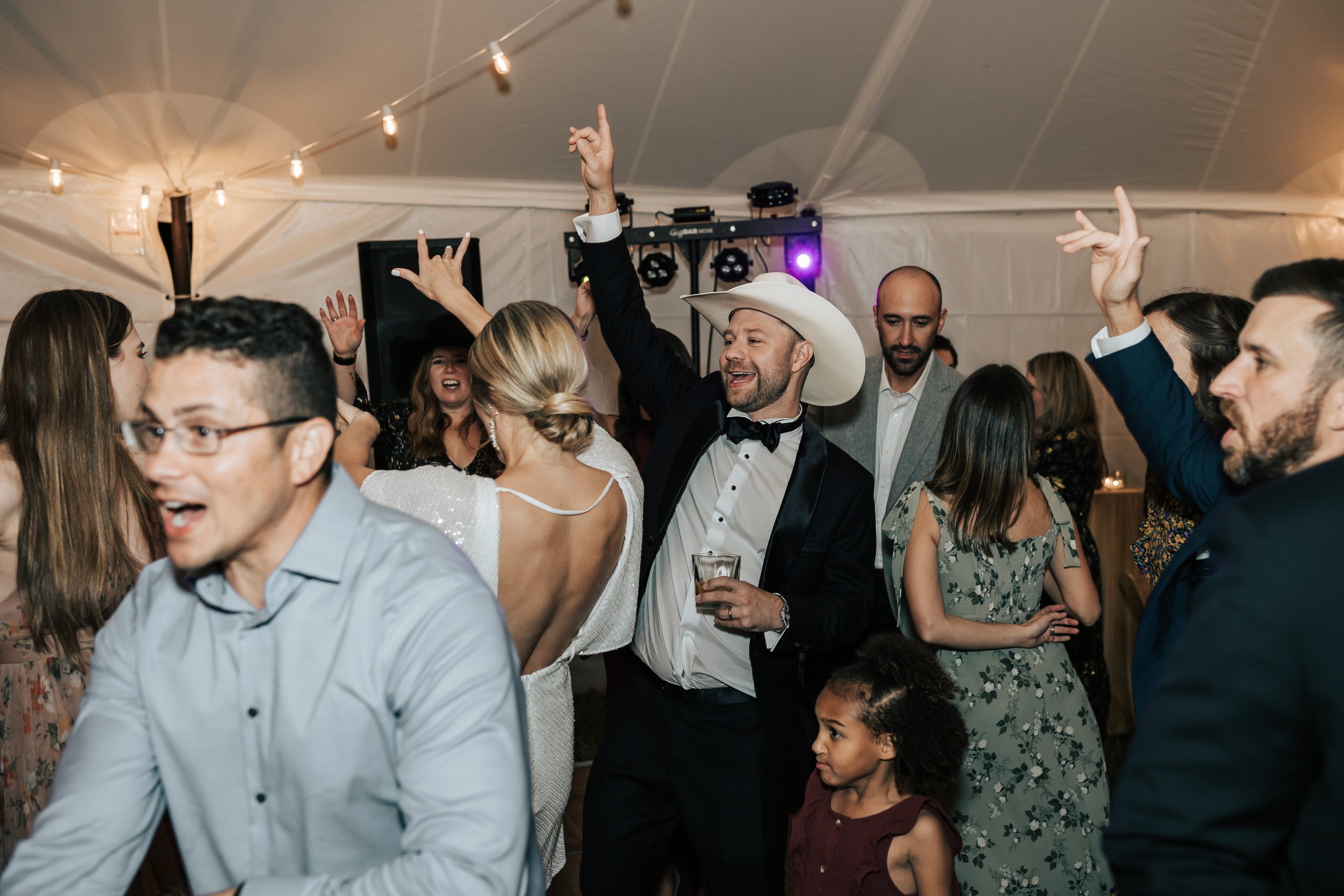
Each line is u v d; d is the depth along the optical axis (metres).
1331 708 0.80
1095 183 5.03
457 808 0.90
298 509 1.01
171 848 1.84
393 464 3.12
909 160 4.79
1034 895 2.12
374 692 0.97
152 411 0.93
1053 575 2.31
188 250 4.25
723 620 1.88
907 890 1.78
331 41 3.72
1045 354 3.21
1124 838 0.88
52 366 1.67
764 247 5.05
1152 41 4.24
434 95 4.08
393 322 3.76
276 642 1.00
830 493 2.13
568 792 1.79
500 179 4.60
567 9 3.79
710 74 4.21
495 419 1.62
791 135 4.62
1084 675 2.89
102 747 1.03
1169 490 1.82
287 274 4.35
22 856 0.97
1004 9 4.04
